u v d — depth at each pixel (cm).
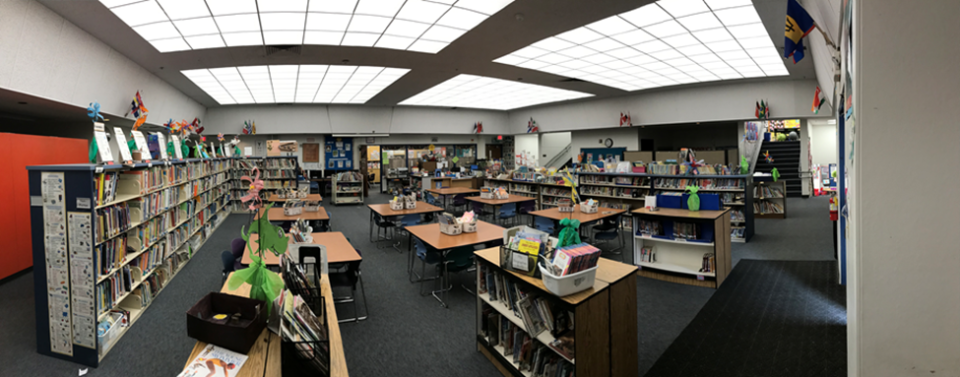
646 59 841
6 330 392
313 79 991
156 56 732
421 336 371
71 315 331
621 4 546
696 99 1181
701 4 546
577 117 1503
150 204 458
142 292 435
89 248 326
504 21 610
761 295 459
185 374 160
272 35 646
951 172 118
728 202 774
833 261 596
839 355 319
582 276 243
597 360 246
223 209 1055
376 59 811
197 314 192
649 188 860
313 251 316
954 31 116
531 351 281
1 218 540
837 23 269
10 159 557
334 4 537
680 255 533
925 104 120
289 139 1597
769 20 601
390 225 725
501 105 1573
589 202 650
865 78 127
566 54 798
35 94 540
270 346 185
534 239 284
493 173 1344
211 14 549
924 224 122
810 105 1035
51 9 512
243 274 210
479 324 337
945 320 122
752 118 1116
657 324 387
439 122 1667
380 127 1574
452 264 453
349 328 388
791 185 1393
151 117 950
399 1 534
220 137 1035
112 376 314
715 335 362
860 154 129
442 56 802
